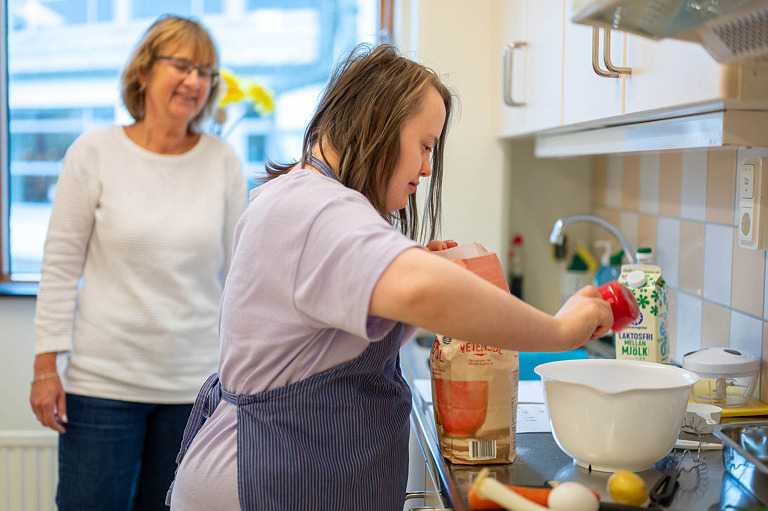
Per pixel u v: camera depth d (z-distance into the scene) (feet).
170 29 5.77
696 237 5.24
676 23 2.83
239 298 3.33
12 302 7.70
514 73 6.26
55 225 5.84
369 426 3.50
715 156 4.93
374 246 2.65
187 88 5.78
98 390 5.83
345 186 3.32
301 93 8.55
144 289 5.87
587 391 3.28
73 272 5.92
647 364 3.69
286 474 3.36
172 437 6.14
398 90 3.28
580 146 5.37
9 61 8.31
